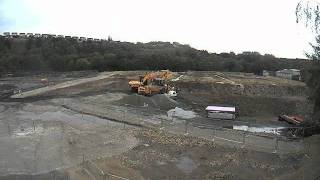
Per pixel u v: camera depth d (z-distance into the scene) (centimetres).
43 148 3150
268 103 5391
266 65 10781
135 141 3334
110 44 11675
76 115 4322
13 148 3152
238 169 2745
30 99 5150
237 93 6241
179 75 7738
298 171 2673
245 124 4219
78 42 11475
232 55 11331
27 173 2641
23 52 10481
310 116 4222
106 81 6625
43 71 9406
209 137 3481
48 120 4078
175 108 4878
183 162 2870
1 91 5847
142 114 4397
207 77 7544
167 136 3478
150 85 5500
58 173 2634
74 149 3122
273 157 2988
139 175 2619
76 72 8650
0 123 3950
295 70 9856
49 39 11350
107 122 4031
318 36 2512
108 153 3027
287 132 3881
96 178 2544
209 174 2647
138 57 9569
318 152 3020
